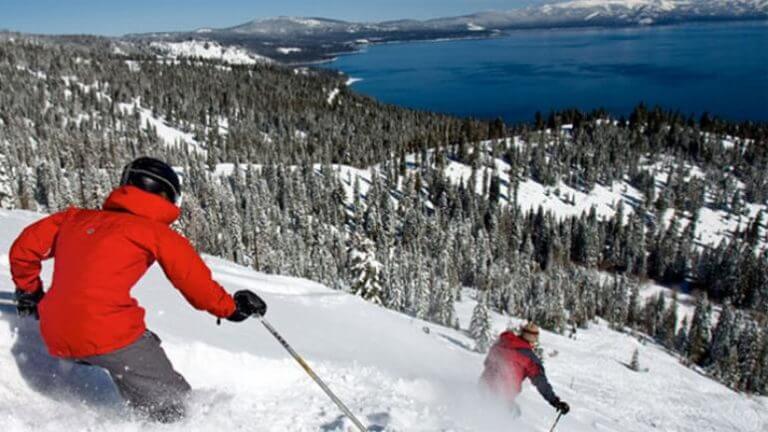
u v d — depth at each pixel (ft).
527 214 489.67
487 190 557.33
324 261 292.61
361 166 612.70
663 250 428.56
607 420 39.34
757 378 260.01
